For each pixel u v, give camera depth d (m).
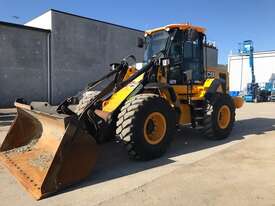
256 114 13.84
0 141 7.46
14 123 5.79
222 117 7.64
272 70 30.27
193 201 3.95
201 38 7.74
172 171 5.08
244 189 4.32
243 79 31.75
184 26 7.18
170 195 4.13
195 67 7.57
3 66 17.77
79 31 20.73
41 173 4.50
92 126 5.31
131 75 6.23
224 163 5.52
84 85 21.20
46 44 19.36
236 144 7.04
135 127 5.35
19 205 3.87
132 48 23.89
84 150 4.50
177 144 7.07
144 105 5.47
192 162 5.59
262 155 6.05
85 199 4.02
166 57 6.75
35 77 19.02
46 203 3.91
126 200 3.98
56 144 5.10
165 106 5.88
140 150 5.46
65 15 19.98
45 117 5.13
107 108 5.61
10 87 18.08
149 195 4.13
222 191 4.26
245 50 25.03
